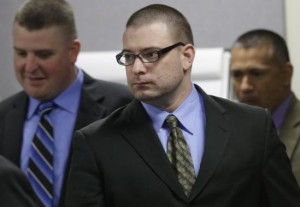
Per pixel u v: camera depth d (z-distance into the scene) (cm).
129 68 438
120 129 460
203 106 475
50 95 562
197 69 808
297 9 912
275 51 639
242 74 648
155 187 436
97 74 827
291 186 463
